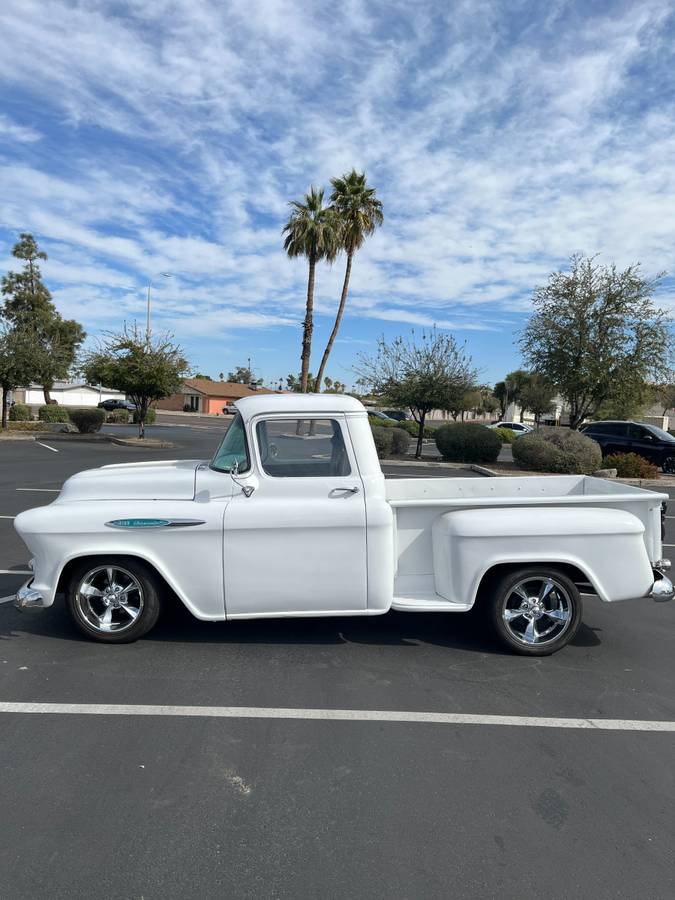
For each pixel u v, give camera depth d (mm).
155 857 2549
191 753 3322
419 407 21531
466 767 3262
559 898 2381
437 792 3037
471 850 2635
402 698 4023
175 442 27578
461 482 6270
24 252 53406
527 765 3295
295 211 30641
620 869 2545
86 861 2518
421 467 19375
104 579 4785
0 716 3670
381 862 2551
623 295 20297
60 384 74125
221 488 4625
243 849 2607
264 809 2873
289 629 5234
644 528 4754
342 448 4703
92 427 28781
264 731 3568
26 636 4938
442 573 4773
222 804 2902
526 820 2842
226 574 4551
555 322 20891
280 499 4602
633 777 3207
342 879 2451
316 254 30766
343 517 4547
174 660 4523
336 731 3590
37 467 16328
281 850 2607
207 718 3697
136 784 3041
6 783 3023
